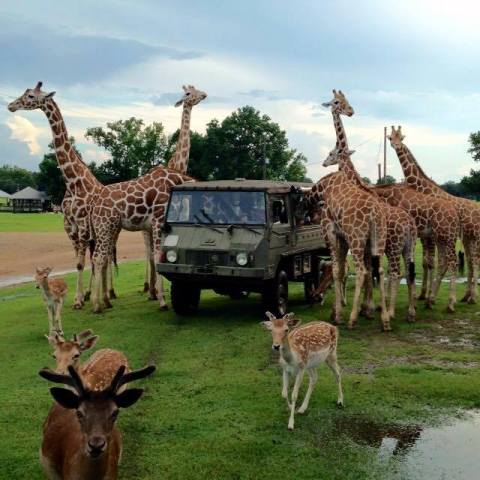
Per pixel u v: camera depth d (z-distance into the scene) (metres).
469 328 11.02
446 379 8.07
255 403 7.34
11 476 5.59
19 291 16.34
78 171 13.70
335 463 5.84
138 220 12.91
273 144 63.25
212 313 12.55
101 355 6.37
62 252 25.53
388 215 11.24
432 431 6.58
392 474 5.62
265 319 11.81
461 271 14.51
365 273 11.41
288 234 11.91
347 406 7.25
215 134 63.03
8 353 9.70
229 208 11.34
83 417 3.84
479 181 54.88
